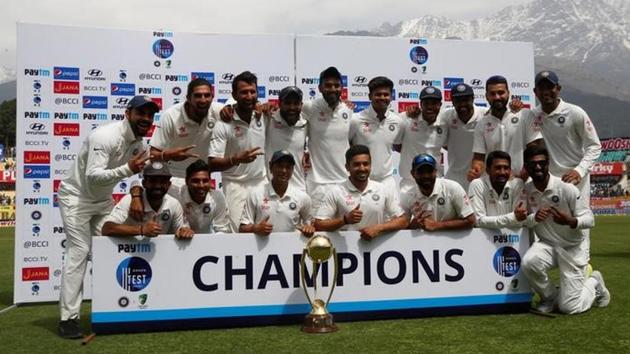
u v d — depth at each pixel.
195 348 3.64
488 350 3.47
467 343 3.64
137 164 4.05
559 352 3.40
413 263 4.48
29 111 6.16
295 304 4.32
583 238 4.57
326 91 5.17
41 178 6.21
